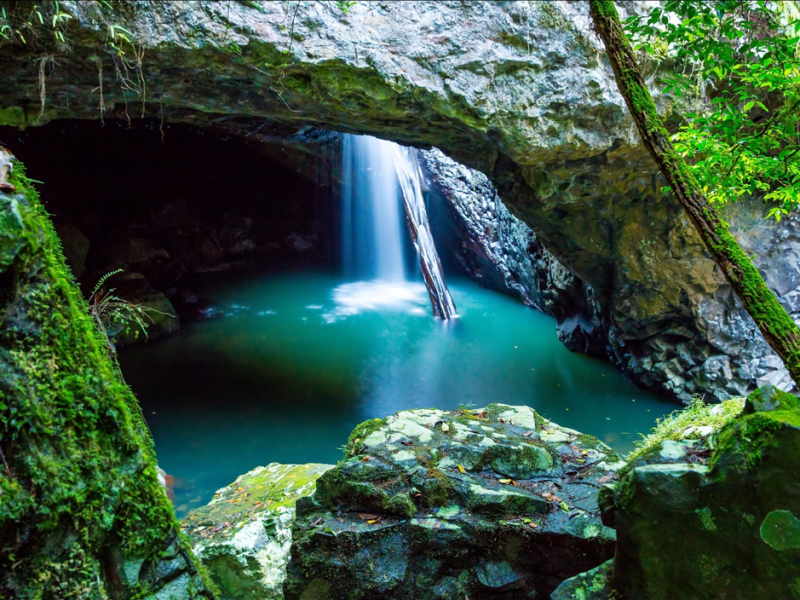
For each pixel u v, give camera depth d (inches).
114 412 54.8
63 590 48.9
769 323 69.6
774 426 66.8
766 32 203.2
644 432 334.0
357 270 703.7
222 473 296.2
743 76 155.9
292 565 127.6
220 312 550.3
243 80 235.0
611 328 386.0
